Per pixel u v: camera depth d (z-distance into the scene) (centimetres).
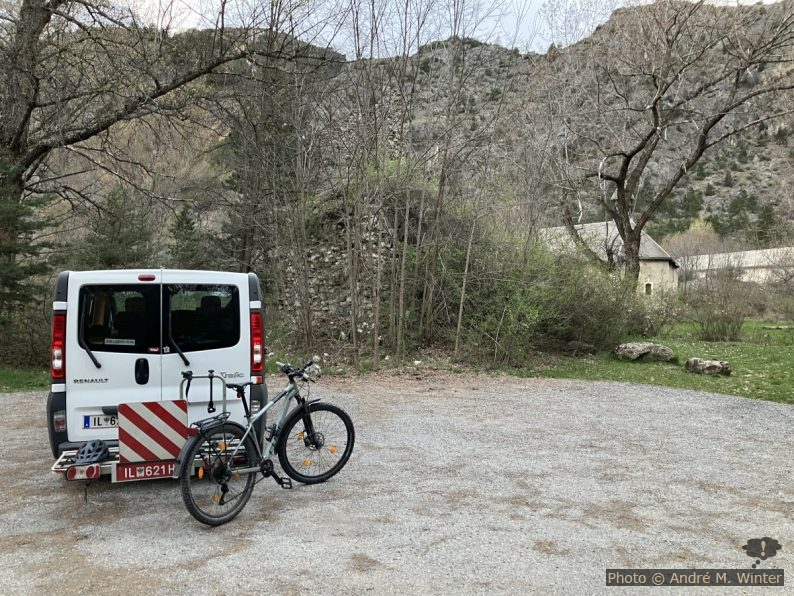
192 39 1603
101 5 1463
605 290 1525
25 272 1321
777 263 3055
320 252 1571
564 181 2073
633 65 2172
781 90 2133
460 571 357
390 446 656
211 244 2216
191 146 1848
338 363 1311
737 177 8725
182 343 504
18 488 511
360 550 385
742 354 1605
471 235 1345
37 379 1141
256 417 477
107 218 1961
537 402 929
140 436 439
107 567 359
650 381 1155
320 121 1362
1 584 337
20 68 1402
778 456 628
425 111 1336
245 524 431
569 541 404
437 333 1443
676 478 549
